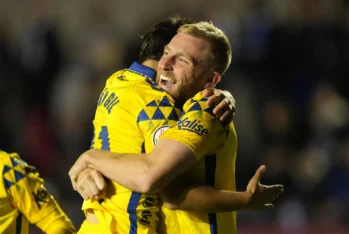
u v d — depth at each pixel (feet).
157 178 40.11
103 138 43.65
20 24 135.54
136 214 41.98
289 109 116.57
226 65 44.47
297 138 115.55
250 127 118.73
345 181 109.09
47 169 114.73
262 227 102.32
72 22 134.00
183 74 43.19
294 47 117.70
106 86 45.09
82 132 116.88
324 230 101.86
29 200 46.44
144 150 42.29
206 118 41.55
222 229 43.24
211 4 126.41
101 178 41.98
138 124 42.32
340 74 118.73
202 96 42.47
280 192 43.80
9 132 117.80
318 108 116.06
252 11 120.47
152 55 45.60
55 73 124.47
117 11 135.54
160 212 42.63
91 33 128.98
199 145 40.93
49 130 119.14
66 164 113.91
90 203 42.98
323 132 114.62
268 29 118.62
